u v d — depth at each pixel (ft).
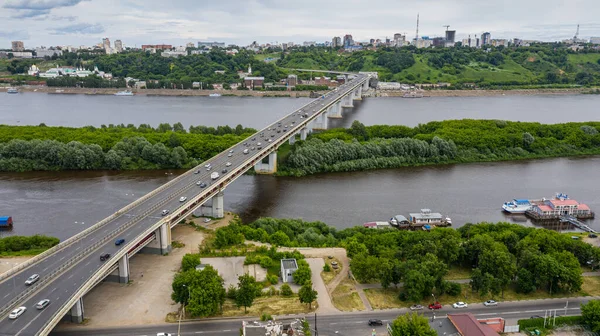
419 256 568.41
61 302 439.22
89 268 505.66
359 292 543.80
